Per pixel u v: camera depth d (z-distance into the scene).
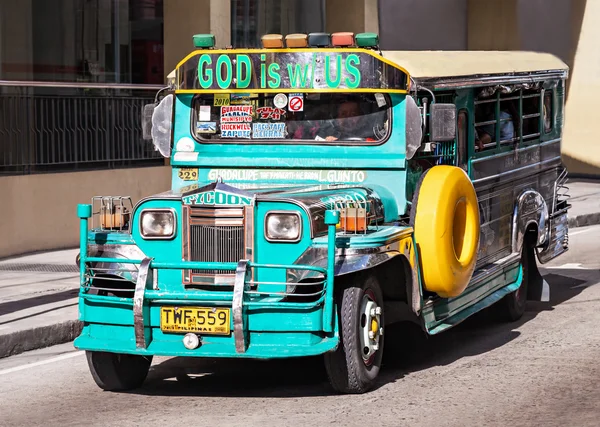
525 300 11.07
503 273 10.39
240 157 8.75
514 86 10.58
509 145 10.75
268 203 7.52
